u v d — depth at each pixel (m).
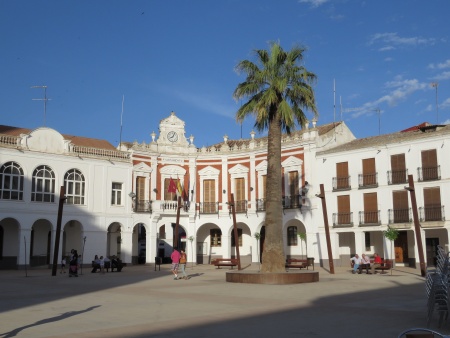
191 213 47.94
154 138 47.78
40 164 40.28
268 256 25.02
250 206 46.62
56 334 10.09
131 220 44.75
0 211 38.03
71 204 41.69
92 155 43.19
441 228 36.50
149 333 10.20
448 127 38.31
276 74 26.30
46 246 43.00
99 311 13.68
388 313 13.05
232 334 10.07
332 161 42.19
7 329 10.71
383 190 39.22
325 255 41.47
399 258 39.84
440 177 36.53
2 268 39.91
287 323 11.45
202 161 49.06
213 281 25.59
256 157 46.91
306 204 42.97
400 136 40.34
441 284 11.21
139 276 30.47
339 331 10.40
